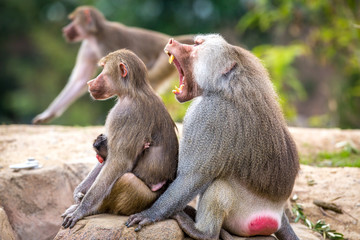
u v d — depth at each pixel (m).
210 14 41.50
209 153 8.12
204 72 8.49
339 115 27.75
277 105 8.82
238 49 8.75
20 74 42.41
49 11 44.25
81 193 9.30
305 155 15.61
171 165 9.00
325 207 11.66
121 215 8.84
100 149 9.14
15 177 11.37
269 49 25.80
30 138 14.83
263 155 8.32
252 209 8.59
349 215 11.38
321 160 15.27
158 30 40.44
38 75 42.31
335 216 11.48
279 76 25.00
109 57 9.27
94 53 18.23
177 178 8.42
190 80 9.12
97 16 17.86
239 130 8.18
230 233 9.02
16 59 43.31
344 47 23.77
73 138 15.05
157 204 8.45
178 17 41.09
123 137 8.58
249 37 40.59
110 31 17.88
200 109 8.32
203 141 8.15
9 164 12.34
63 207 11.65
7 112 43.94
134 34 17.94
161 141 8.91
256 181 8.37
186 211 9.39
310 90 40.44
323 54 25.05
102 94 9.17
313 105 40.31
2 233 9.77
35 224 11.22
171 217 8.64
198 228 8.46
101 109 39.50
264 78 8.72
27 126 17.42
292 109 25.66
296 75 39.38
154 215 8.39
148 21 40.44
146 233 8.29
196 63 8.66
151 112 8.88
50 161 12.69
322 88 39.94
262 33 39.94
